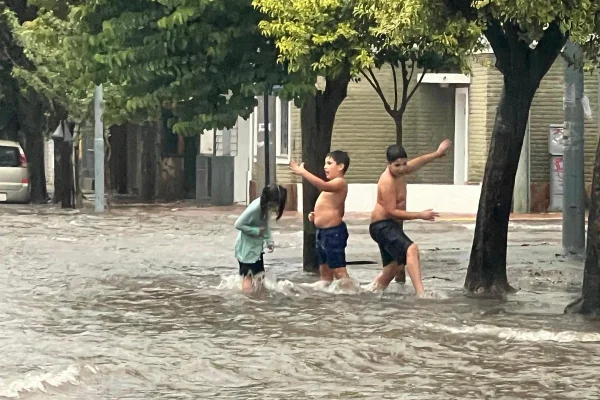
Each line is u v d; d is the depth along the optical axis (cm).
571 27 2328
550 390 1677
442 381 1739
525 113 2716
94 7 3127
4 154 6309
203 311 2436
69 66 3195
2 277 3045
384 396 1638
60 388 1695
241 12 2994
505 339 2077
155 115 3325
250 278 2734
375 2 2552
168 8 3006
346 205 5588
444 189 5600
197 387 1711
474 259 2744
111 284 2900
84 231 4503
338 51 2870
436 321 2272
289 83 3014
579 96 3675
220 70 3059
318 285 2792
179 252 3731
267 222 2747
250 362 1878
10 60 6300
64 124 5900
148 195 6781
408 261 2644
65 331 2180
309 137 3234
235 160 6438
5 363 1862
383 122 5650
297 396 1644
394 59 3117
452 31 2447
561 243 4097
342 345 2006
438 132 5728
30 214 5406
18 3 6300
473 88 5612
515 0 2295
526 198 5609
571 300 2608
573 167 3675
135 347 2006
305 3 2838
